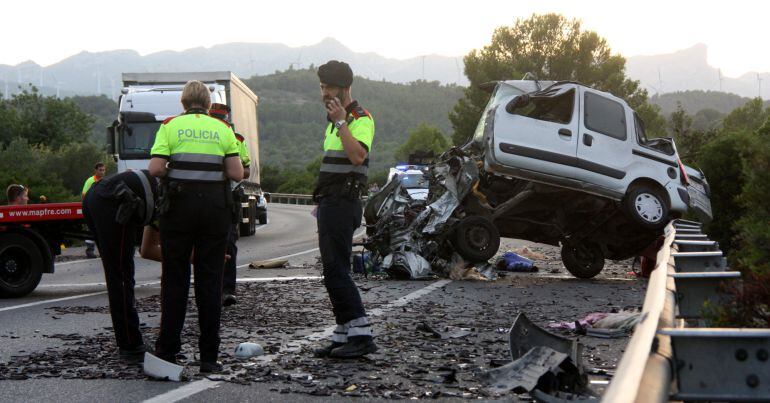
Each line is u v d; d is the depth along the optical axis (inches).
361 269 530.9
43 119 2792.8
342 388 197.3
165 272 225.0
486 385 171.0
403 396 189.2
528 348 187.0
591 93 511.2
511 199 531.2
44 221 436.1
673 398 95.5
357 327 235.6
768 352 95.7
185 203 220.4
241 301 380.2
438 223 516.4
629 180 506.3
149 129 884.6
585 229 530.3
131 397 190.2
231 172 225.8
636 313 307.3
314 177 3801.7
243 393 194.2
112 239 236.1
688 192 527.5
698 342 98.0
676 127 991.6
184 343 265.7
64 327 310.2
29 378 211.9
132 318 239.8
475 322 313.1
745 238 313.7
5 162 1641.2
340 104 237.8
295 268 586.9
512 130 495.8
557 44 2111.2
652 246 528.4
